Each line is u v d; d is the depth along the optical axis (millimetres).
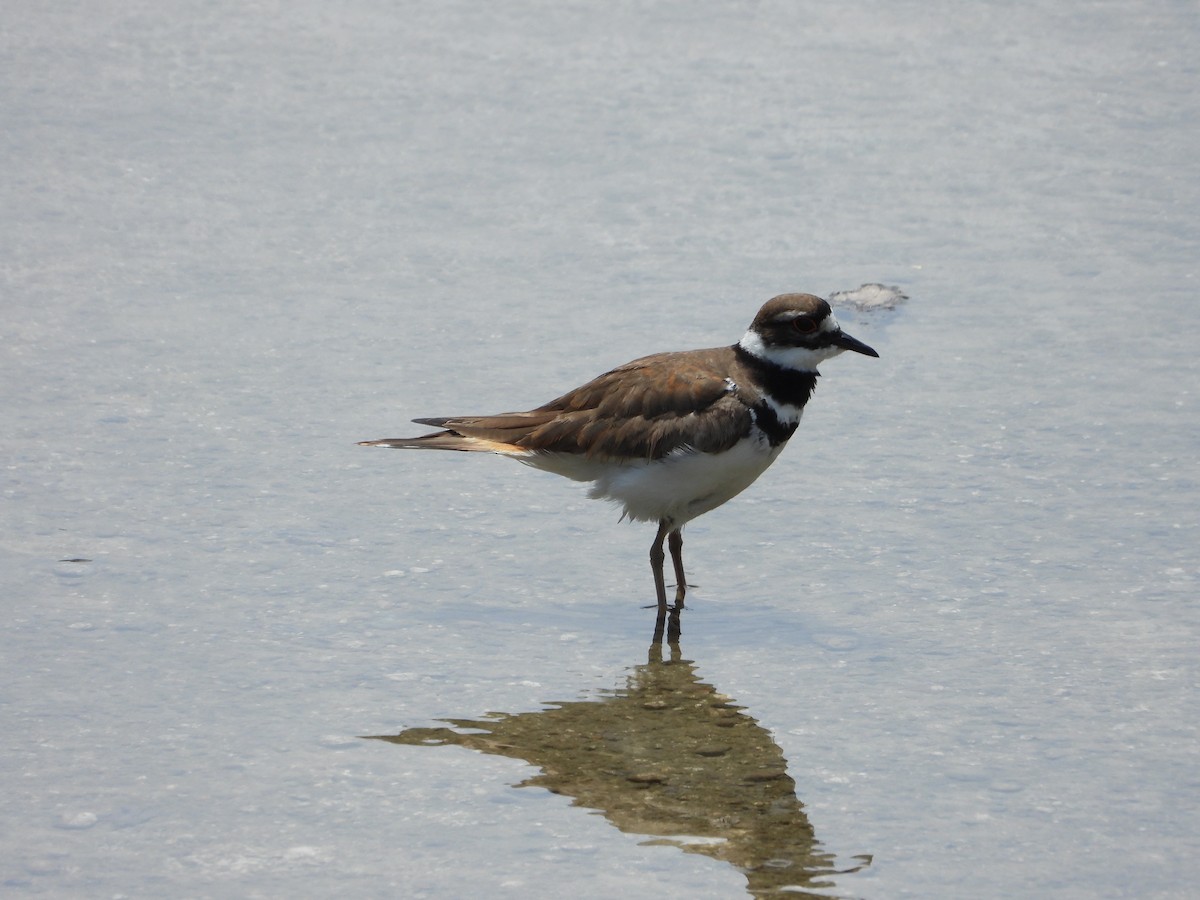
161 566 12375
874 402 15312
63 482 13609
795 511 13477
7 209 19203
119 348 16125
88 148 20891
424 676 10977
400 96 22594
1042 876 8719
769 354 12227
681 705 10648
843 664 11164
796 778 9750
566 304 17172
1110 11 25656
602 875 8742
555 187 20000
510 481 14133
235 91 22719
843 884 8664
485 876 8727
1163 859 8852
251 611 11773
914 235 18766
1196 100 22234
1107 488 13555
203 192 19766
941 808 9383
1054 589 12055
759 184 20062
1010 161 20609
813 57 23906
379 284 17656
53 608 11703
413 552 12781
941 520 13180
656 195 19781
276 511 13320
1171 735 10125
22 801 9383
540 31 24953
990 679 10875
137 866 8781
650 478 12094
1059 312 16953
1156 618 11602
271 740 10117
